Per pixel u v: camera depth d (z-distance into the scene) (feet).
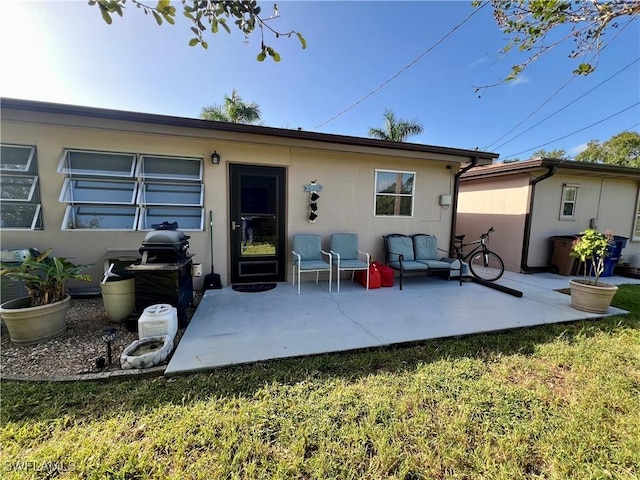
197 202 14.60
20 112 10.46
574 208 22.67
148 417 5.56
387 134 43.09
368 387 6.70
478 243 22.44
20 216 12.57
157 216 14.15
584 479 4.44
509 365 7.83
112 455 4.67
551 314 12.03
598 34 6.63
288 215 16.08
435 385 6.79
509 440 5.15
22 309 8.39
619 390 6.68
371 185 17.49
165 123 11.60
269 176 15.72
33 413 5.65
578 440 5.18
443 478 4.45
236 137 12.78
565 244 20.47
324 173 16.47
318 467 4.54
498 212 23.13
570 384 6.96
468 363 7.87
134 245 13.51
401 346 9.10
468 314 11.89
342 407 5.96
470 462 4.72
